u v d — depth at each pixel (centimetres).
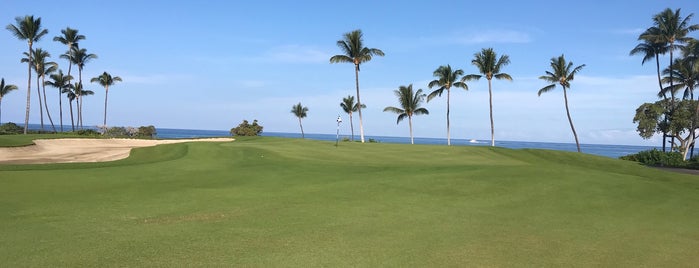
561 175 1703
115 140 4606
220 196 1244
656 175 2152
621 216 1116
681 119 4956
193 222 918
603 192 1434
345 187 1413
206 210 1048
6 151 3058
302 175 1694
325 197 1246
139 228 856
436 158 3045
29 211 995
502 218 1042
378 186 1434
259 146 3331
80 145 4062
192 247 731
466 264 687
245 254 698
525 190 1423
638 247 826
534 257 737
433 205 1173
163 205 1102
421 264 677
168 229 852
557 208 1188
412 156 3114
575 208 1195
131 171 1772
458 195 1324
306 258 686
